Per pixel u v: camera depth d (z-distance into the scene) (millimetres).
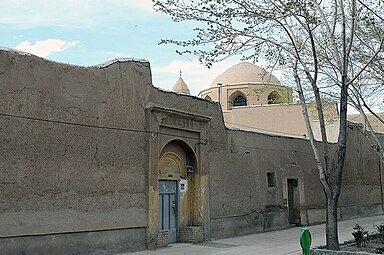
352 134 28188
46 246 11844
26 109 11688
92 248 12945
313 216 23516
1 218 10953
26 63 11789
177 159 16547
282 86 20734
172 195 16281
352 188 27422
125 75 14430
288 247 15117
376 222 24547
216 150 18000
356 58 16922
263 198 20281
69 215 12422
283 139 22188
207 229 16922
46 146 12055
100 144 13445
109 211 13492
